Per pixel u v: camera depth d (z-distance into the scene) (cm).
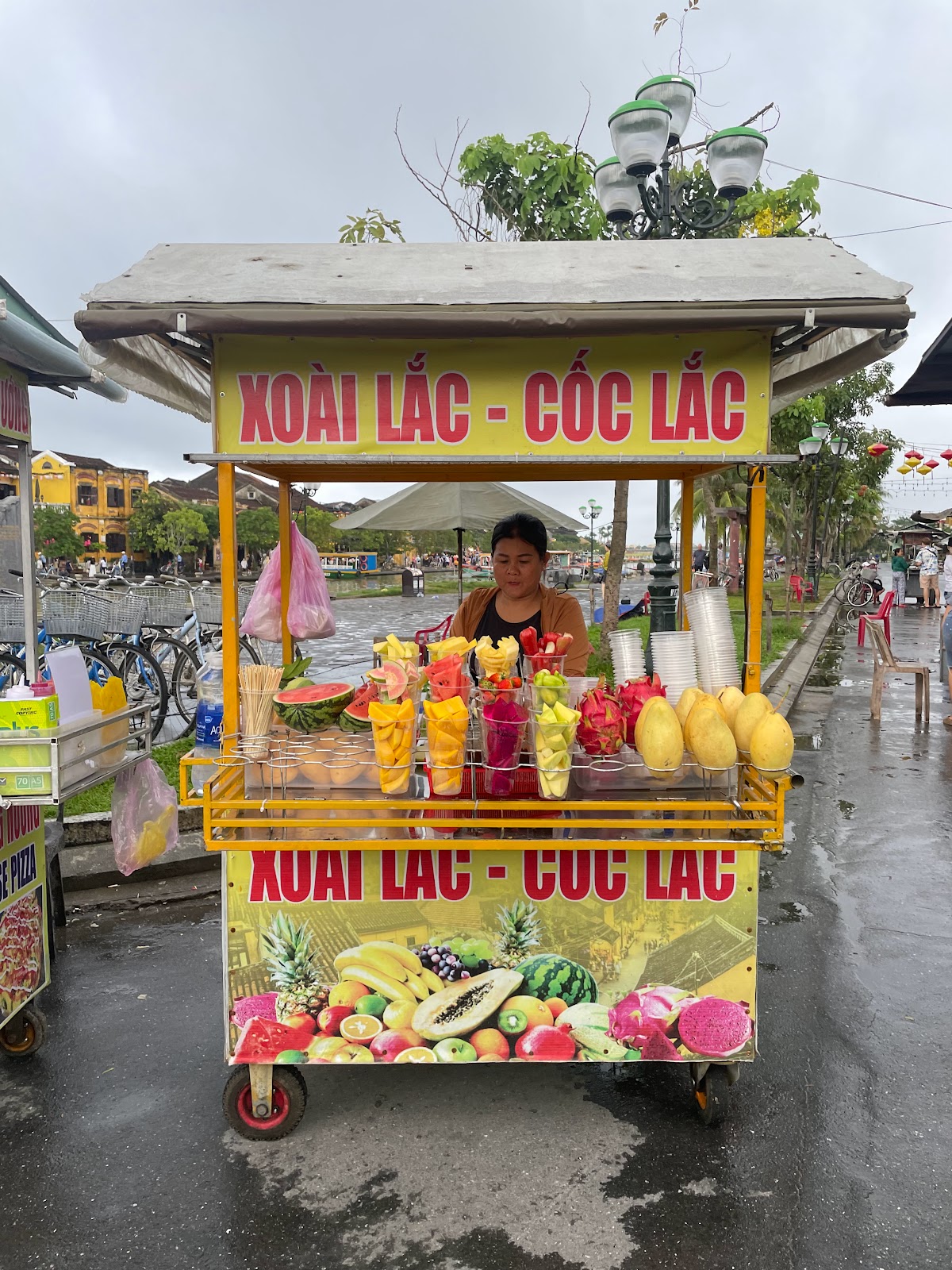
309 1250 218
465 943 246
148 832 314
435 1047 249
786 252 267
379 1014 248
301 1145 257
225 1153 254
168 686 799
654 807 232
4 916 283
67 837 500
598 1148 255
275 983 247
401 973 247
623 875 244
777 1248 218
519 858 243
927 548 2250
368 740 263
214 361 236
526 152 898
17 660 696
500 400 238
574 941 246
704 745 233
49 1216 230
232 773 253
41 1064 301
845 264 252
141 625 825
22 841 293
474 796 242
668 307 215
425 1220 227
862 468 3372
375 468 330
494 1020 248
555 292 227
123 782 312
